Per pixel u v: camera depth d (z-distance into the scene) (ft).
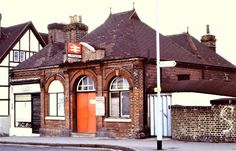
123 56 73.67
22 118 92.43
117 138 74.13
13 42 101.50
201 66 84.53
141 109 71.97
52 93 86.07
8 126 94.48
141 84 72.02
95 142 67.31
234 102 59.93
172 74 77.97
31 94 90.68
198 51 96.32
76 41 87.15
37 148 65.46
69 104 81.82
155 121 71.92
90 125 79.97
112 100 76.43
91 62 77.46
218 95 71.00
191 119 63.77
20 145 71.92
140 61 72.02
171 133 68.64
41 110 87.15
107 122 75.92
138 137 71.36
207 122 62.13
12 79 93.97
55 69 84.74
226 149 51.98
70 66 81.25
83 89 81.30
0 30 105.09
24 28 104.01
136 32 81.51
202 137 62.59
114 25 85.97
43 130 86.74
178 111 65.77
